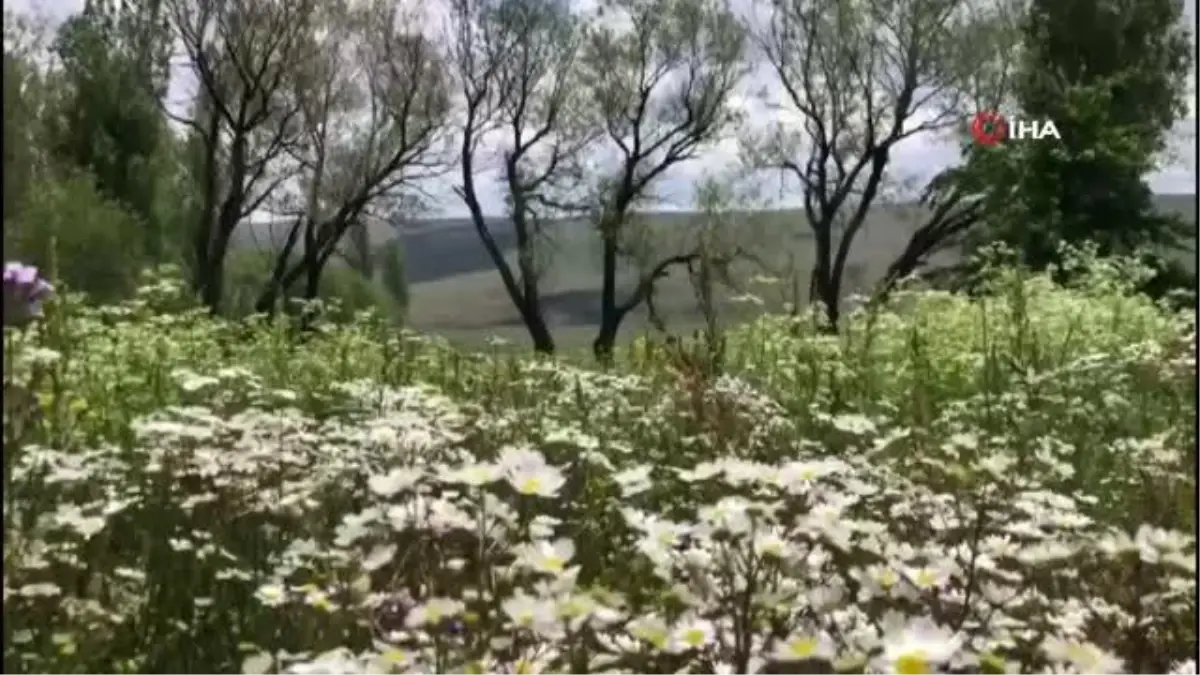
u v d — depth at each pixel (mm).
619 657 2209
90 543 3166
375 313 9414
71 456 3498
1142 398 6078
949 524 3100
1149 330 9312
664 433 5102
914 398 6016
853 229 28547
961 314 9117
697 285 7246
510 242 31078
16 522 2861
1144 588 2824
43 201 15539
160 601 3078
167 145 27656
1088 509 4168
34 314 2555
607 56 30578
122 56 25922
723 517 2271
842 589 2414
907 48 28531
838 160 29438
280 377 6777
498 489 2918
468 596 2258
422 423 3922
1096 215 22828
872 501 3463
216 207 28969
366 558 2645
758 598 2182
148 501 3404
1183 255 22250
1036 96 24875
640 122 30391
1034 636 2488
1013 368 6363
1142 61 25672
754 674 2115
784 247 29062
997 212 23703
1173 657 2672
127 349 6871
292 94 29000
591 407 5570
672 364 6043
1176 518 3951
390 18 29234
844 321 8172
